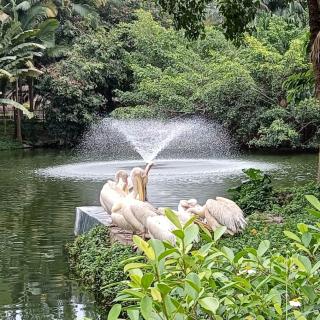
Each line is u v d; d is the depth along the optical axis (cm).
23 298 768
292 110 2677
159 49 3059
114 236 912
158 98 2931
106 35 3133
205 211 853
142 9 3241
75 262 930
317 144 2748
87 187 1691
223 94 2770
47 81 3002
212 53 2912
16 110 3058
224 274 324
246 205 1159
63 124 3045
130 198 922
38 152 2862
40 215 1309
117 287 724
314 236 331
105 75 3058
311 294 292
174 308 268
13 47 2858
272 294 295
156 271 289
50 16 3039
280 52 2856
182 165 2161
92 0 3250
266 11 2252
